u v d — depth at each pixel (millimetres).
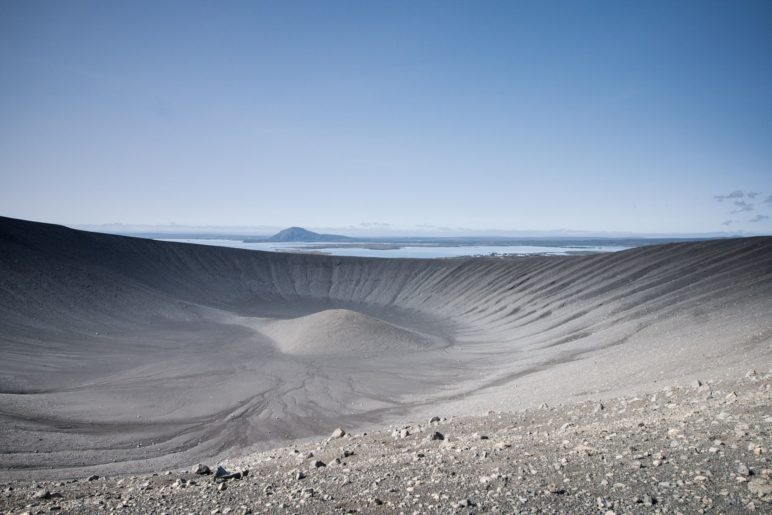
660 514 5219
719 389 12336
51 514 7211
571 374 27250
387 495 6793
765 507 5043
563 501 5848
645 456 7195
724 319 30078
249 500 7316
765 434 7266
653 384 18656
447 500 6301
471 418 15633
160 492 8594
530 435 10648
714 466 6332
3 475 16531
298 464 10906
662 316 37438
